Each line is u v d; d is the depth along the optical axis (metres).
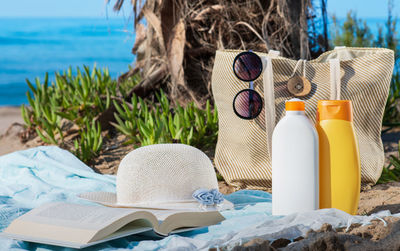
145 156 2.17
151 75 5.23
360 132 2.82
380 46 5.59
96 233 1.52
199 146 4.36
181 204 2.09
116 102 4.99
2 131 6.47
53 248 1.67
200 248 1.54
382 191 2.90
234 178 2.92
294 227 1.60
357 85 2.73
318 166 1.78
